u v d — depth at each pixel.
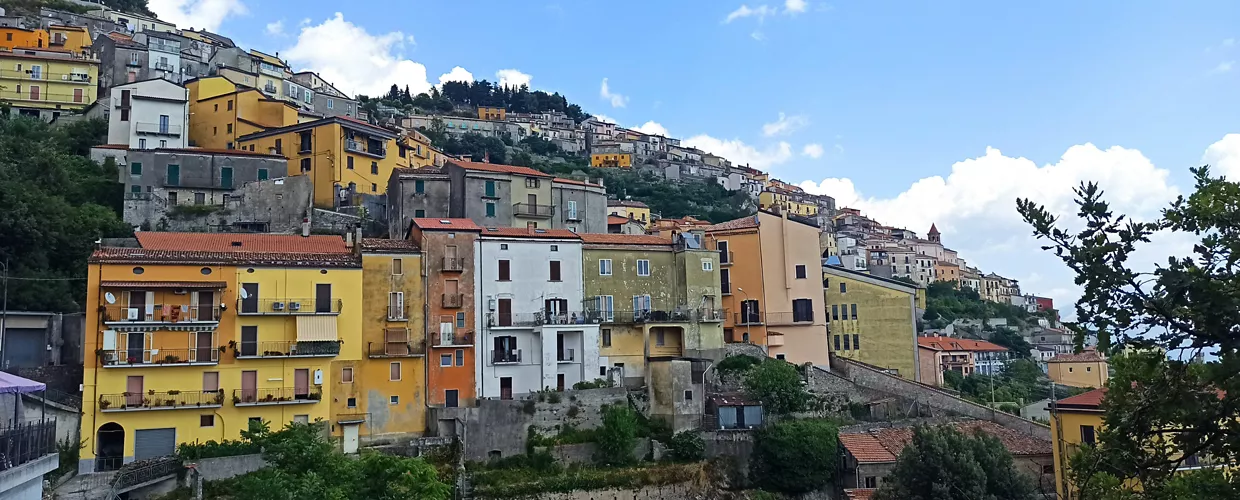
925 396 76.44
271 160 93.12
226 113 110.69
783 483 64.81
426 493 42.59
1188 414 16.05
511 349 70.50
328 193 97.12
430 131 198.75
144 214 84.44
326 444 43.91
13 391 26.80
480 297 69.94
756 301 85.31
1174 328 14.20
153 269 58.19
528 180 91.00
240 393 59.06
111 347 56.06
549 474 61.66
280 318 61.28
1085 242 14.55
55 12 151.38
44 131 101.19
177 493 52.06
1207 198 14.96
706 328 78.81
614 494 61.34
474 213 86.62
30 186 76.31
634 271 78.50
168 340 57.91
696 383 70.69
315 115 119.31
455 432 62.94
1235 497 15.77
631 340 76.19
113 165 93.19
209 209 85.56
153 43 137.88
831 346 91.06
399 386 65.19
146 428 56.22
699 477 64.69
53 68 117.38
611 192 193.12
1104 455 17.89
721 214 195.00
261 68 152.00
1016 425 72.56
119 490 49.81
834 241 180.62
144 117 103.50
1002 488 52.91
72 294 69.56
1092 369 110.62
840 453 66.00
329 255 65.69
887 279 91.12
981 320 163.00
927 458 53.19
